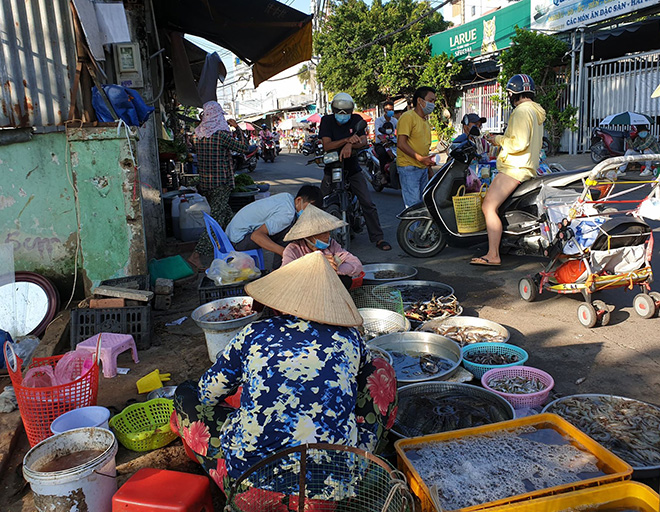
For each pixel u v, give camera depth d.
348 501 1.95
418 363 3.39
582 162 13.27
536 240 5.11
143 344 3.96
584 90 15.31
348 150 6.05
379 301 4.25
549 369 3.45
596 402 2.81
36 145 4.55
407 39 23.30
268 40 9.05
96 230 4.53
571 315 4.32
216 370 2.07
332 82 25.31
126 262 4.62
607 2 13.73
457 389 2.92
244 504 1.87
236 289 4.32
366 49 23.78
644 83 14.02
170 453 2.69
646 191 9.27
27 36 4.43
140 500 1.98
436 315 4.18
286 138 40.72
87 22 4.34
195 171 12.43
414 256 6.32
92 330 3.97
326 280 2.05
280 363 1.91
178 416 2.29
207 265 6.13
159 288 4.73
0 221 4.59
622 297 4.64
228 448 1.98
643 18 14.09
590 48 16.06
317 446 1.79
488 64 18.44
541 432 2.48
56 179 4.63
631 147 11.37
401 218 6.13
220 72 10.73
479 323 3.90
